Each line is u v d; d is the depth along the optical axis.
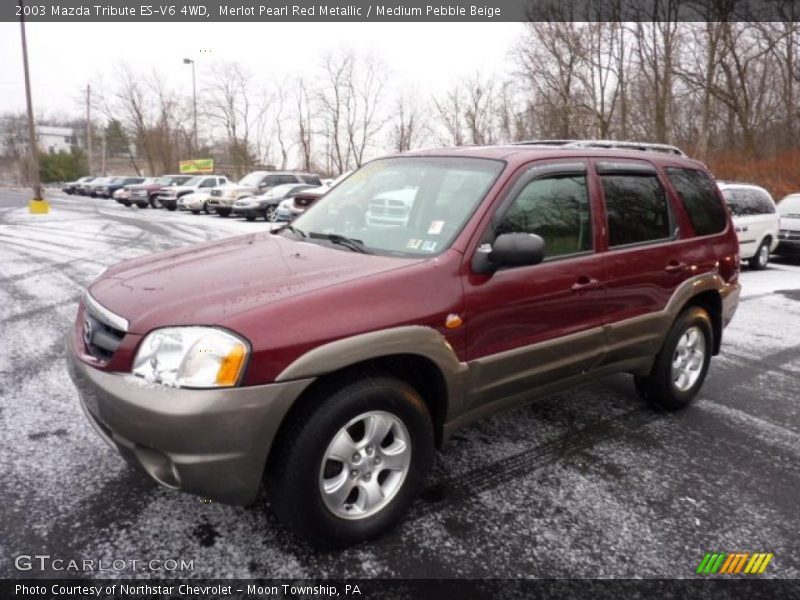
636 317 3.68
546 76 32.91
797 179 23.11
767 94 33.28
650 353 3.90
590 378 3.59
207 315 2.30
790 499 3.12
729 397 4.59
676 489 3.18
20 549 2.51
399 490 2.70
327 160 53.75
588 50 31.23
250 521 2.76
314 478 2.40
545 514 2.91
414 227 3.10
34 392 4.22
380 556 2.56
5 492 2.92
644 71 30.28
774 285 9.72
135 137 63.09
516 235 2.73
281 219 18.69
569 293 3.24
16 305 6.84
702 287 4.10
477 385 2.90
